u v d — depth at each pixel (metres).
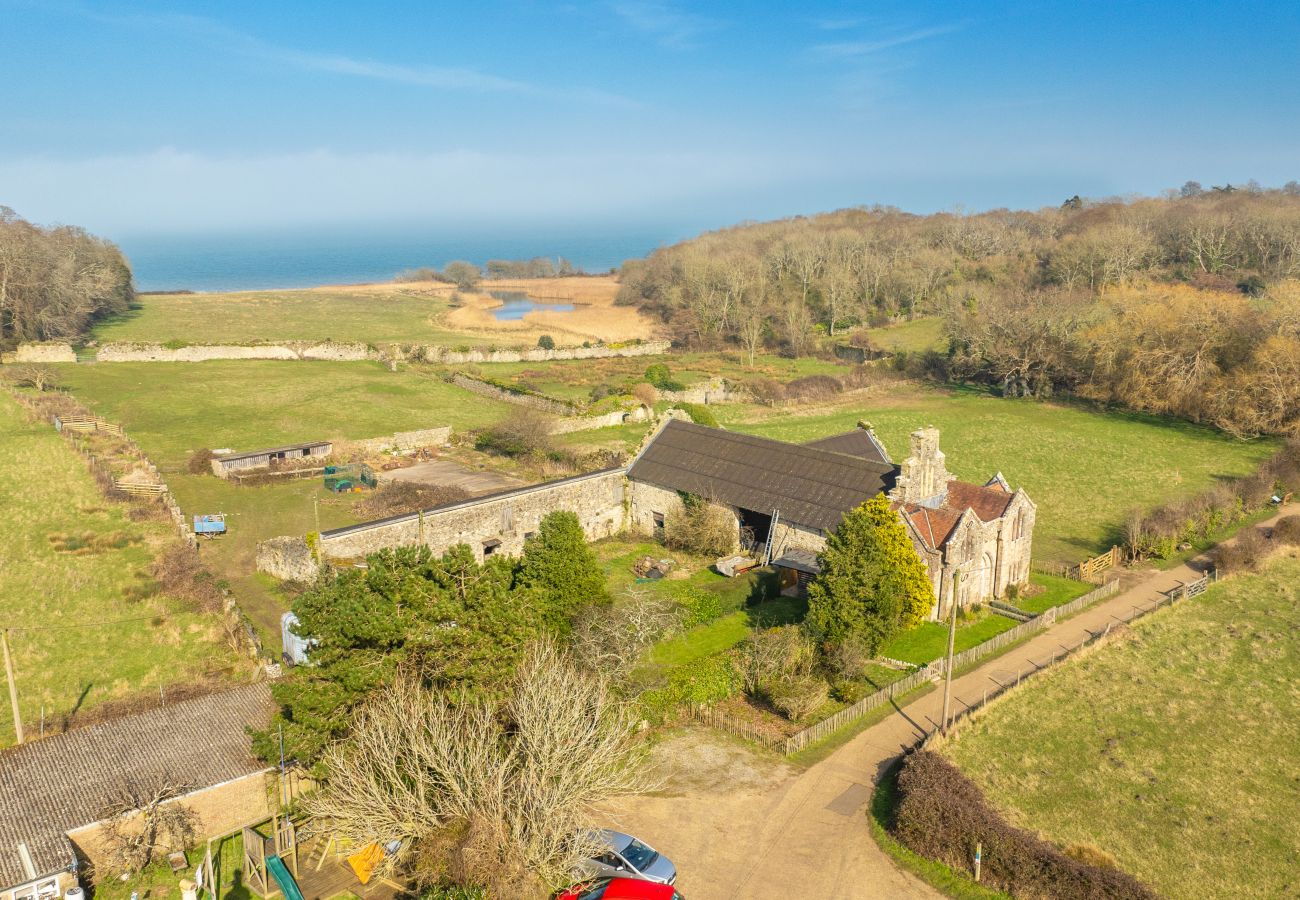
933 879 31.95
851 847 33.53
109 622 50.28
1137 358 111.12
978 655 49.12
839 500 57.31
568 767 28.50
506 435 87.94
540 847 27.70
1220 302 111.19
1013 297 141.88
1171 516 67.88
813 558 55.34
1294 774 38.88
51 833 28.86
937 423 110.06
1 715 40.62
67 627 49.59
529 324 189.12
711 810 35.56
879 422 110.88
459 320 191.62
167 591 54.22
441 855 28.19
